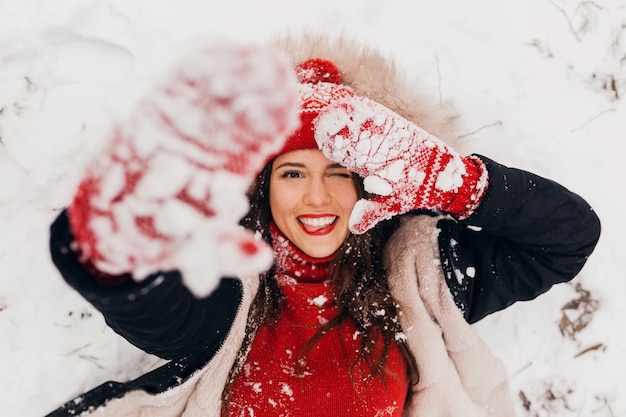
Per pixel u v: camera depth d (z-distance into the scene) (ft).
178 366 4.73
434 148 4.42
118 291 3.04
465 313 5.29
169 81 2.83
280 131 2.95
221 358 4.80
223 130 2.85
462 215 4.67
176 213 2.83
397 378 5.15
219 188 2.88
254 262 2.96
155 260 2.90
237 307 4.67
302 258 4.87
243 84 2.83
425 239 5.18
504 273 5.15
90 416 4.86
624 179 6.54
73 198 2.88
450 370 5.36
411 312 5.17
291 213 4.58
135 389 4.89
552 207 4.77
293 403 4.91
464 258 5.18
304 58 4.85
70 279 2.99
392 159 4.27
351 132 4.16
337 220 4.65
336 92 4.42
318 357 4.98
